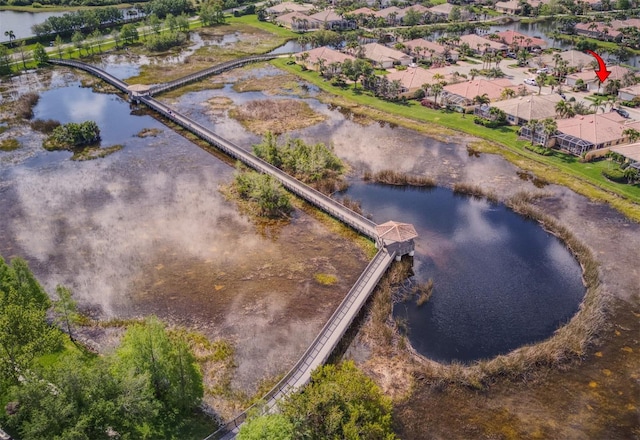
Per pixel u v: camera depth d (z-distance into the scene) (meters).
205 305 56.72
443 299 58.44
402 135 100.69
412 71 127.50
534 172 85.31
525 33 187.38
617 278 60.53
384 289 58.69
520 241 68.88
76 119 109.19
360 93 123.81
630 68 134.75
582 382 47.34
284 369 48.50
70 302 49.19
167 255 64.94
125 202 76.94
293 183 80.25
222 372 48.12
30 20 198.00
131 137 100.50
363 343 51.91
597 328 52.94
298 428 36.94
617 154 84.75
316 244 67.75
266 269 62.69
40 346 42.19
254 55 152.88
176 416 42.69
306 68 141.62
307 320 54.75
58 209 75.00
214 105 116.38
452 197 79.50
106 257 64.44
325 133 101.56
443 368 48.47
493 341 52.66
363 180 83.94
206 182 83.12
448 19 197.88
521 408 44.88
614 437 42.41
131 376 39.34
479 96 109.38
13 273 50.09
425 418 43.88
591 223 71.31
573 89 123.44
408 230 64.31
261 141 97.56
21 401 37.22
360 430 36.62
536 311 56.72
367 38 169.38
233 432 40.78
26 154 93.00
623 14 194.50
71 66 145.62
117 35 162.75
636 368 48.72
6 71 138.00
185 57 153.62
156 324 42.88
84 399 37.53
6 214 73.69
